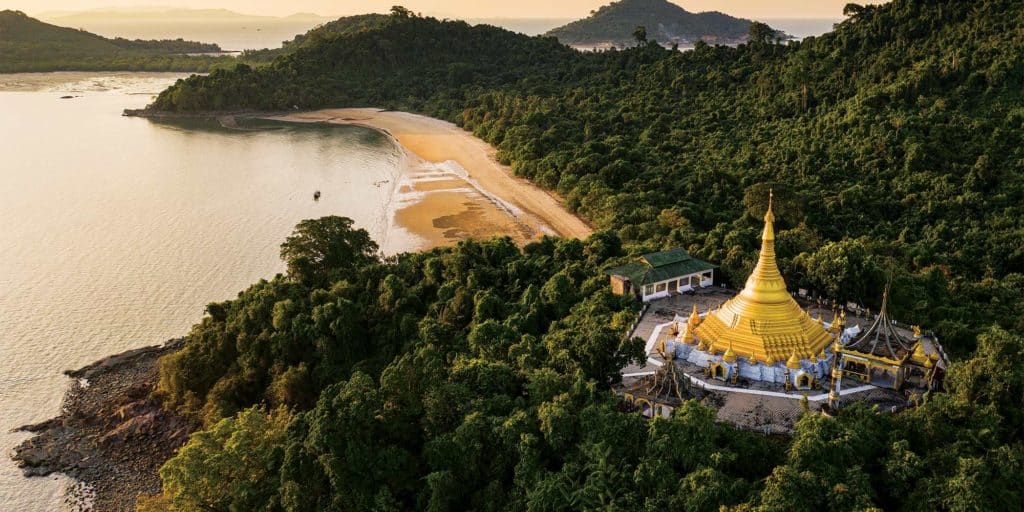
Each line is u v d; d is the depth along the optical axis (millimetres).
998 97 130500
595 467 49688
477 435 55375
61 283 114875
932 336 71875
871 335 63406
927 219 113688
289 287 92812
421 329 80312
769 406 58750
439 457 55594
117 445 79375
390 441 58625
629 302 81500
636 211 127812
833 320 74000
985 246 104188
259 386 84188
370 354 87125
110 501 71562
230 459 59562
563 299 87000
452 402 59688
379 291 93312
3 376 90438
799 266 85250
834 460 47469
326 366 82875
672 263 85750
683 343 68500
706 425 49844
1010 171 116438
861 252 82750
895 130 132250
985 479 44344
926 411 51688
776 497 43969
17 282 114812
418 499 55156
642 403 59281
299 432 59594
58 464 76375
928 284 85438
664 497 47062
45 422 82688
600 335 61875
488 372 62906
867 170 129875
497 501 52625
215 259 125625
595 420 52781
